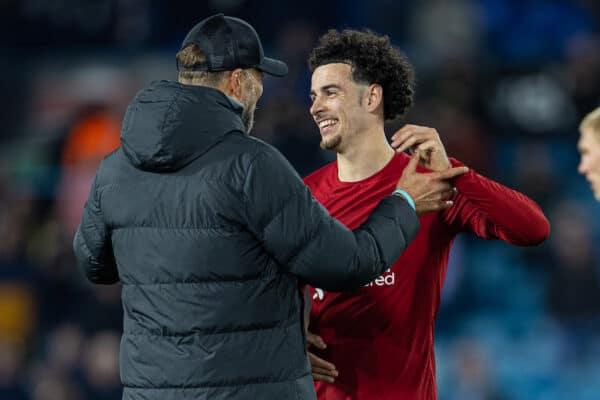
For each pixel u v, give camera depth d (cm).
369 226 1144
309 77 3503
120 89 3728
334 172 1409
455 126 3438
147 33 3825
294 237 1090
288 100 3422
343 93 1341
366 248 1118
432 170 1254
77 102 3728
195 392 1091
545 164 3503
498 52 4097
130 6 3838
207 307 1096
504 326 3147
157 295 1112
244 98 1180
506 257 3362
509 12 4128
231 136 1116
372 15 3838
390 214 1162
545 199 3431
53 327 3161
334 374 1334
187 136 1095
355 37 1354
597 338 3034
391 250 1143
